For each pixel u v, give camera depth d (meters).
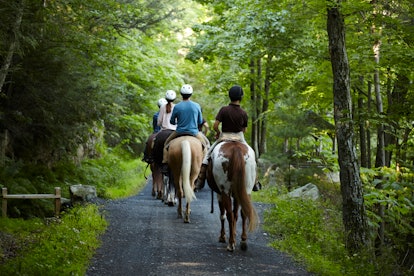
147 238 9.85
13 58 12.55
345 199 10.38
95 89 15.64
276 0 13.70
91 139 22.44
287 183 18.67
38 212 12.53
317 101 17.30
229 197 8.77
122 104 23.67
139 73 23.08
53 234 9.20
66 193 14.85
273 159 18.45
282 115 18.83
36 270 6.97
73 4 12.62
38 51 12.59
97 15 14.06
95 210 12.20
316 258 8.62
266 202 15.66
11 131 14.39
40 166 15.62
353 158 10.38
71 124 15.10
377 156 14.80
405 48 13.20
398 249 10.84
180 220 11.78
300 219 11.26
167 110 13.50
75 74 14.26
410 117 13.40
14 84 13.30
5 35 10.30
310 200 14.12
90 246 8.90
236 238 10.22
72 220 10.74
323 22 14.54
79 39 13.14
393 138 16.52
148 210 13.11
